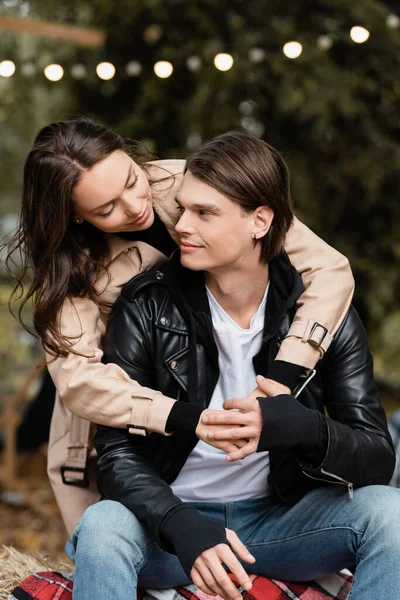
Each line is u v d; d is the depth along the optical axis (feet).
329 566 6.20
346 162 15.83
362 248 16.98
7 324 27.04
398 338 20.59
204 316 6.40
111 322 6.62
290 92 14.74
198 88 15.33
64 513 7.13
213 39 15.46
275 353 6.41
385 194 16.42
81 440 7.00
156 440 6.39
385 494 5.92
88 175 6.27
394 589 5.46
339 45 15.44
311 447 5.87
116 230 6.61
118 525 5.75
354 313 6.68
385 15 14.87
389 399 19.39
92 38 12.11
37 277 6.72
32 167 6.52
